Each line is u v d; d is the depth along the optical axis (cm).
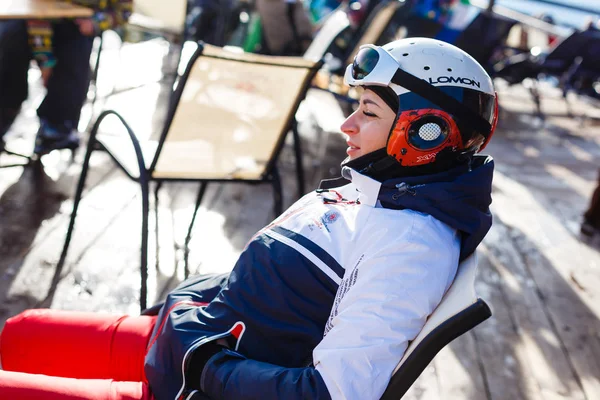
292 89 224
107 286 238
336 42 450
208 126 225
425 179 114
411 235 106
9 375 108
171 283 247
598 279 297
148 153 236
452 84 111
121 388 112
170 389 112
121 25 381
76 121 349
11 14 272
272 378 100
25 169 327
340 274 110
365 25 390
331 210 116
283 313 111
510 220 354
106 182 327
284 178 368
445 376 213
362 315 100
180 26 454
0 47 325
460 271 107
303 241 113
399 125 112
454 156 116
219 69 210
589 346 241
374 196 114
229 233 294
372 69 113
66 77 336
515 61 591
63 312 133
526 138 530
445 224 111
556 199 395
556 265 306
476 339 236
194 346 108
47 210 290
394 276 103
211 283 134
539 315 259
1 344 129
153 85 471
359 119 119
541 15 724
